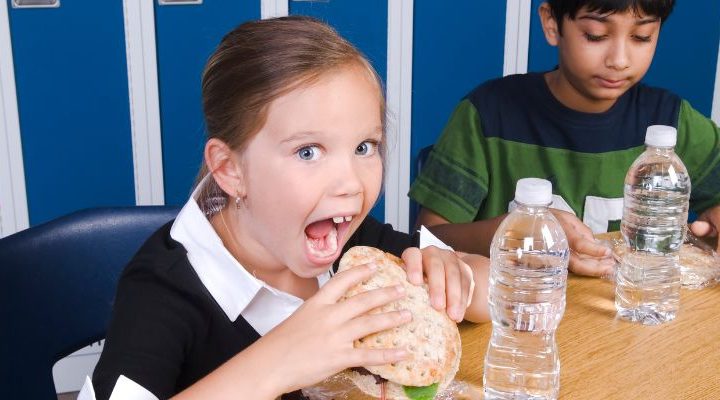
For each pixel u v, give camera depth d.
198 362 1.05
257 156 0.96
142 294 1.02
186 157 2.48
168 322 1.00
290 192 0.95
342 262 0.97
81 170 2.41
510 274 1.12
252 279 1.04
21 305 1.19
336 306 0.89
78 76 2.34
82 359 2.45
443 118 2.75
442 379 0.90
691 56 2.91
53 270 1.23
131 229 1.31
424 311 0.94
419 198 1.78
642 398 0.97
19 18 2.26
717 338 1.13
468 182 1.76
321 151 0.95
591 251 1.32
